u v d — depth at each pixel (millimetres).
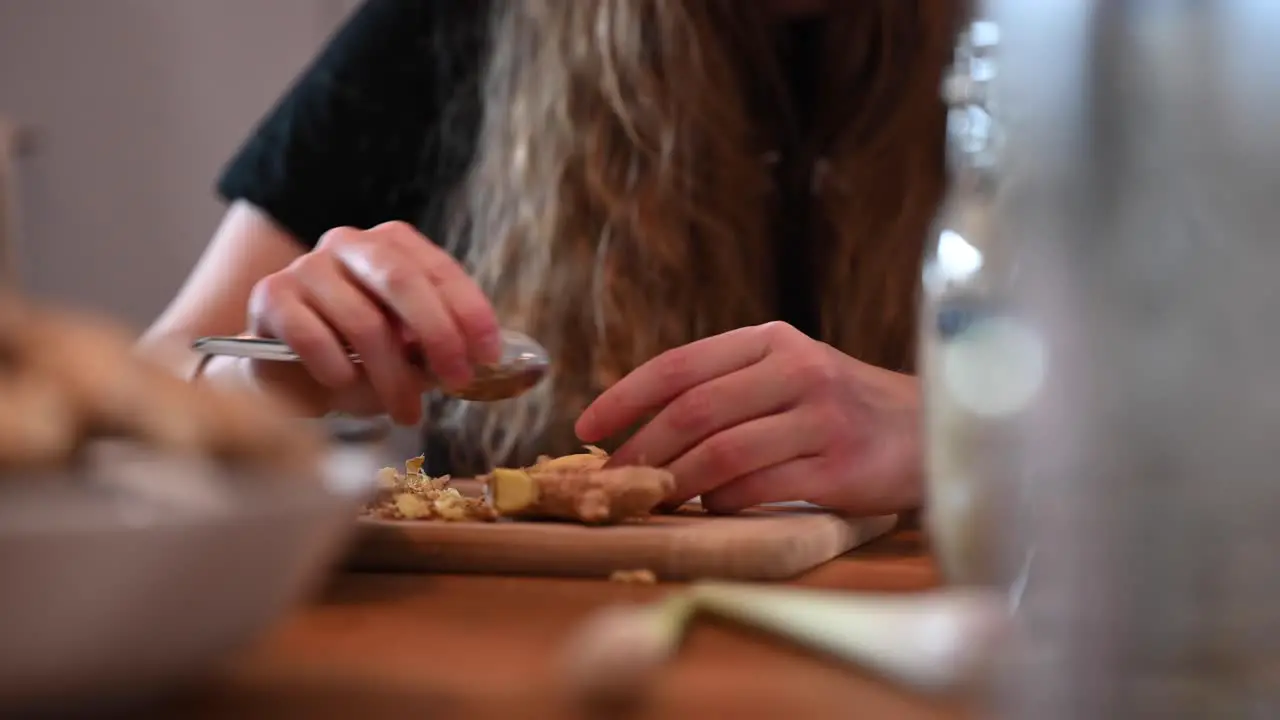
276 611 607
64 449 536
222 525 545
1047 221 592
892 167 1343
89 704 553
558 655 669
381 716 599
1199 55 558
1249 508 562
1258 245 558
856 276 1314
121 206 2496
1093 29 572
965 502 643
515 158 1359
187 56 2490
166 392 588
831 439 913
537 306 1334
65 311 625
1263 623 564
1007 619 621
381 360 981
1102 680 583
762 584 807
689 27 1306
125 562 517
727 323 1322
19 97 2469
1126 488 576
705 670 650
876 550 908
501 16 1462
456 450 1411
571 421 1335
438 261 981
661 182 1310
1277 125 558
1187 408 565
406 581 802
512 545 819
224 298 1496
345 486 639
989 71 634
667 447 921
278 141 1554
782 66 1411
